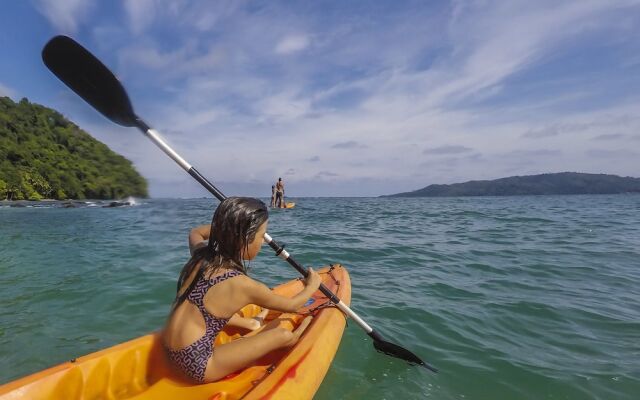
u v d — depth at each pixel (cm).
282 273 585
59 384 200
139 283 514
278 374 220
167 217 1677
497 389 268
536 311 419
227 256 205
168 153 286
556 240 923
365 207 2936
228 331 280
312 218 1692
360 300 452
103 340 348
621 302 450
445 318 397
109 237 984
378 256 726
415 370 294
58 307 428
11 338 351
